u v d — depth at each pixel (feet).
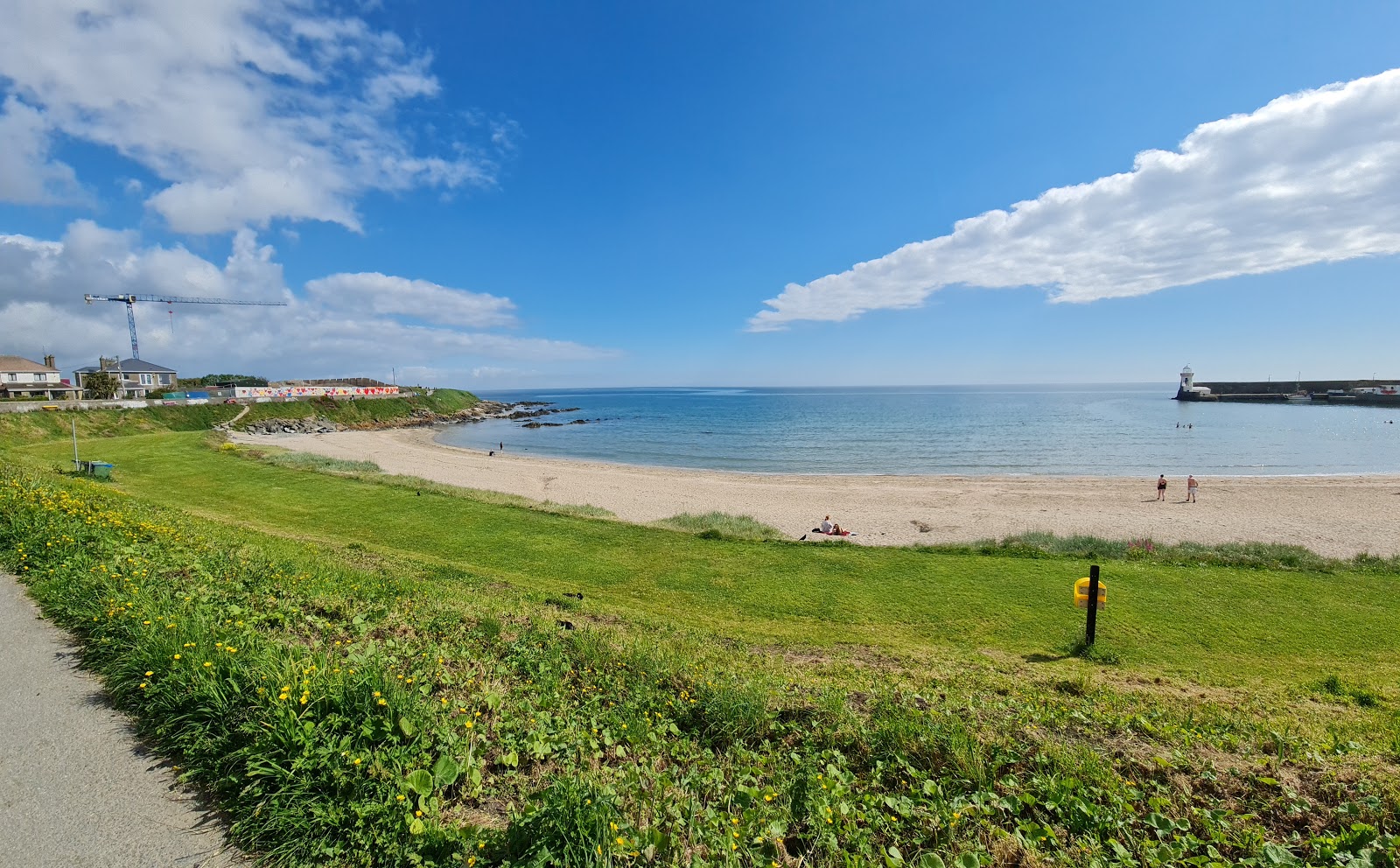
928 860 12.41
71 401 175.11
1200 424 273.33
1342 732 21.47
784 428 288.10
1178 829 13.98
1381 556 61.82
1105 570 50.49
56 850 11.29
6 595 23.49
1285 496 102.47
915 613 42.29
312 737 13.19
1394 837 12.94
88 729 14.97
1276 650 35.32
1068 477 131.23
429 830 11.62
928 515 90.33
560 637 26.76
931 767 16.84
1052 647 36.65
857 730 18.71
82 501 38.45
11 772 13.32
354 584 31.53
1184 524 82.43
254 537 47.06
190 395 244.83
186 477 90.17
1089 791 15.43
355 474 97.45
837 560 54.90
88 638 19.22
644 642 28.89
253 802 12.39
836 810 14.10
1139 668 32.76
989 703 23.56
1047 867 12.82
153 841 11.65
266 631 20.42
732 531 69.77
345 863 11.43
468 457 167.94
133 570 24.71
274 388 328.49
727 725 18.63
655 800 14.12
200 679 14.71
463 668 20.67
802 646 34.35
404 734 14.10
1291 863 12.55
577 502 99.35
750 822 13.52
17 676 17.33
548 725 17.04
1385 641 36.47
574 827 11.93
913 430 262.06
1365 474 130.21
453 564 50.14
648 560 55.21
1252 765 17.37
